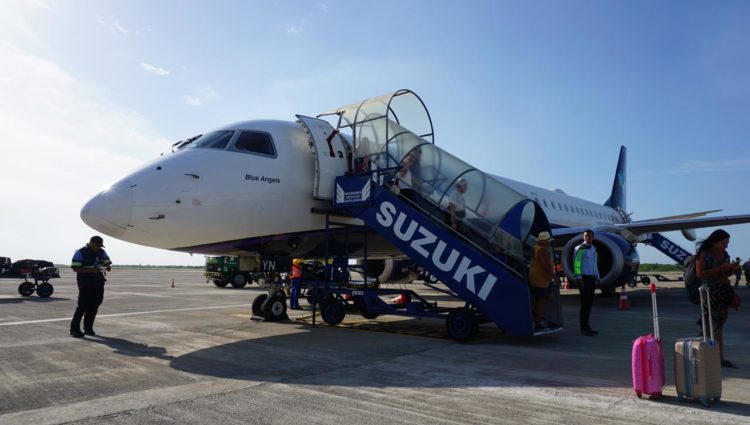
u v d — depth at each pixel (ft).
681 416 12.16
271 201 27.86
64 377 16.34
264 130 29.07
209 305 43.21
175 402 13.35
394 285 87.76
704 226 50.65
